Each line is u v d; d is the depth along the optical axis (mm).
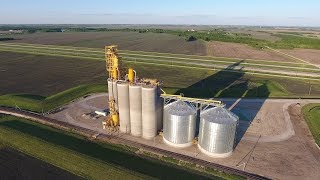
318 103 67438
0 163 42188
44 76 97125
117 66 48844
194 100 46000
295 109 63594
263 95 74438
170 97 47188
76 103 67125
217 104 44062
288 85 89000
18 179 38375
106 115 58812
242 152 44312
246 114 60094
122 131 50688
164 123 45938
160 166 40812
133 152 44594
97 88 78750
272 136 50094
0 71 104750
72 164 41375
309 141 48594
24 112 60906
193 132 45312
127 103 48375
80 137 49500
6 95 72250
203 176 38594
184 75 100625
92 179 38469
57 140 47875
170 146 45750
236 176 38156
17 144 47250
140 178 37594
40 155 44125
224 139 41375
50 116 58719
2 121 55781
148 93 45312
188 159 41875
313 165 41219
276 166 40719
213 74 102500
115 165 40500
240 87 83500
